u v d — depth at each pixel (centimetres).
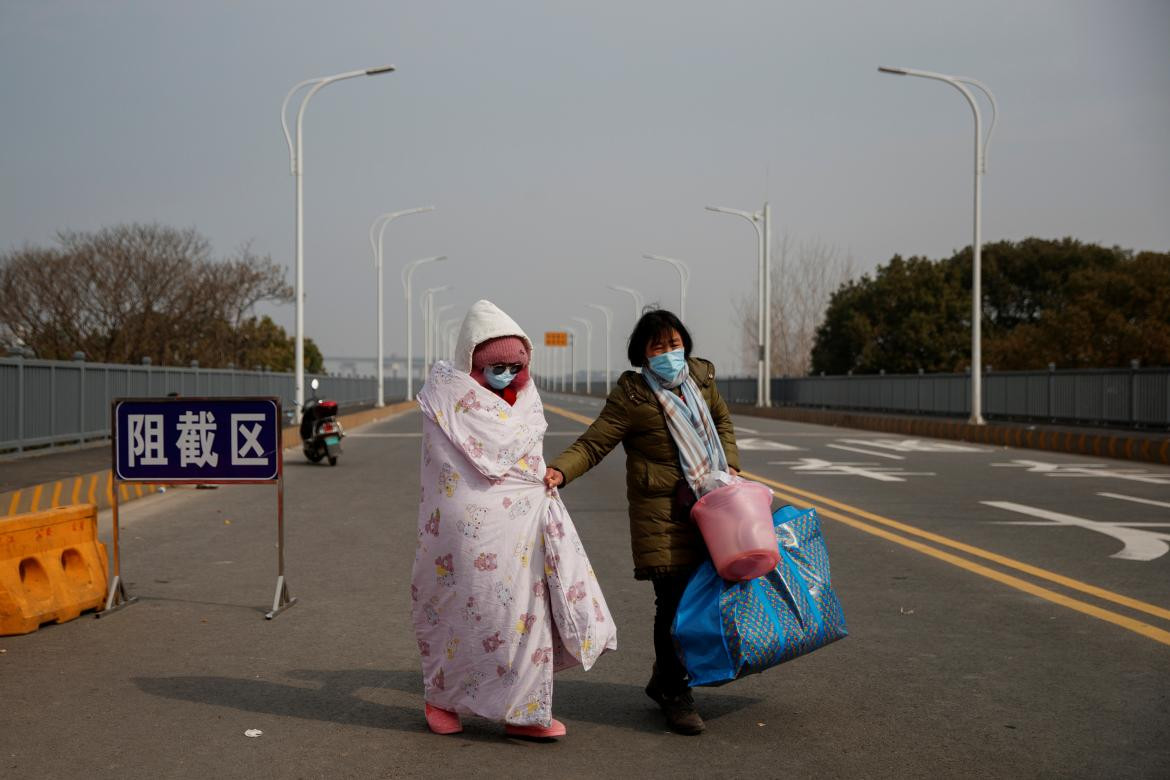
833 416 3488
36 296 3759
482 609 406
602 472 1625
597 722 446
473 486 406
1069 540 922
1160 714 448
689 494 425
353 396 6066
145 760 397
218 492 1381
